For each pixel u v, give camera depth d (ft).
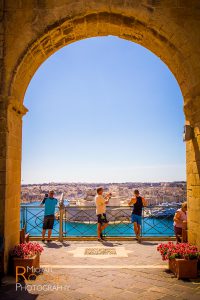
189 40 22.21
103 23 23.57
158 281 18.70
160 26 22.35
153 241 30.89
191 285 17.98
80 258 24.22
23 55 21.74
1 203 20.10
